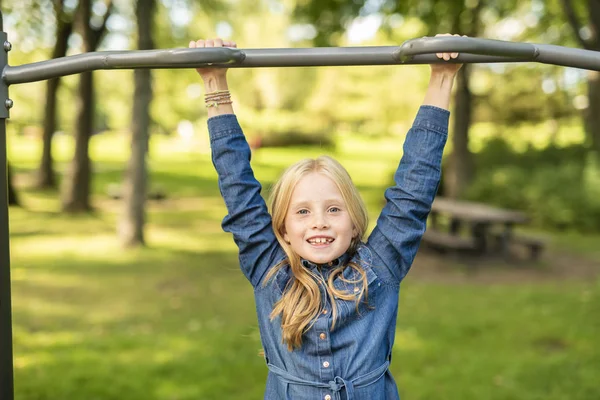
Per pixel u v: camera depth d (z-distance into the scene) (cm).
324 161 132
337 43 875
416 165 130
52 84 1246
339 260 132
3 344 132
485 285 570
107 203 1120
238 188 135
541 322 437
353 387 123
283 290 131
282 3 1694
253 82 2333
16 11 827
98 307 484
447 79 131
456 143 1083
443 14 908
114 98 1988
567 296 516
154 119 2314
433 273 621
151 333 417
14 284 556
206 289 544
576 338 400
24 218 927
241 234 134
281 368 128
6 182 131
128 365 354
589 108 1113
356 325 127
